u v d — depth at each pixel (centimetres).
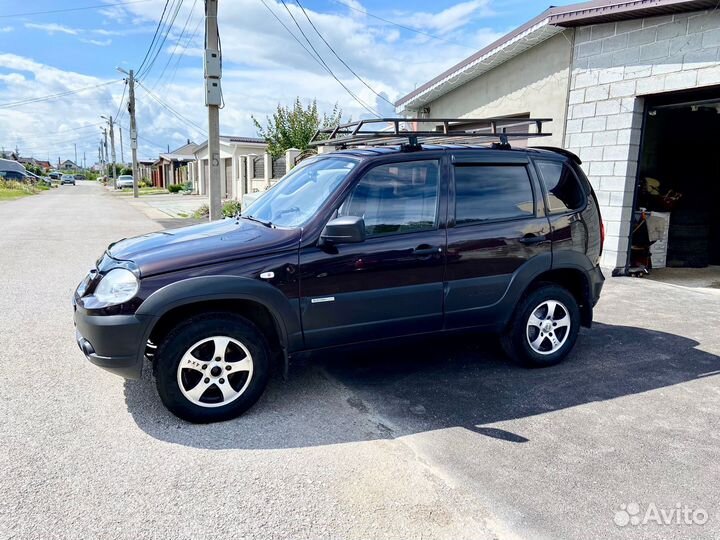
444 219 401
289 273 353
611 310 640
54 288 710
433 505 270
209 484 283
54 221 1627
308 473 295
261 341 359
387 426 351
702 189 911
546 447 326
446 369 451
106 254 385
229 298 339
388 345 403
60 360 454
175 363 337
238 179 2673
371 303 380
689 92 713
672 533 252
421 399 392
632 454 320
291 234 362
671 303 673
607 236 822
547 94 897
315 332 369
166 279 330
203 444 324
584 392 407
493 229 416
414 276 390
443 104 1243
